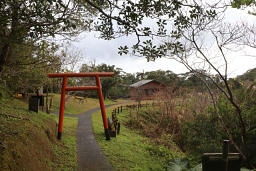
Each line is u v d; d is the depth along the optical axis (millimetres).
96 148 8406
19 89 9039
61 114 9398
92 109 27859
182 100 16906
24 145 4703
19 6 3627
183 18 4199
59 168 5812
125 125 17031
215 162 3262
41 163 5098
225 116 8477
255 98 8227
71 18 5043
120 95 47406
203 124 10000
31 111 9141
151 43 3893
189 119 13258
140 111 21547
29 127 5961
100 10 3732
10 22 3797
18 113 7520
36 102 9391
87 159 7051
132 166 6973
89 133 11391
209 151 8531
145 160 8070
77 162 6676
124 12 3559
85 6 5102
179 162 7527
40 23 3855
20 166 3939
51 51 6719
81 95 39594
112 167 6520
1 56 5301
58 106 23484
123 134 12703
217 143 8852
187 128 11820
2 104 8547
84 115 21344
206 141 9352
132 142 10664
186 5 3811
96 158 7203
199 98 14453
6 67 6070
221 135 8797
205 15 4254
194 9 3980
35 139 5645
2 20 3549
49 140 7465
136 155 8406
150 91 35344
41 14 3473
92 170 6148
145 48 3918
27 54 6156
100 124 15102
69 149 7871
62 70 10719
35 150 5211
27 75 8164
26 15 3559
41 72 8984
